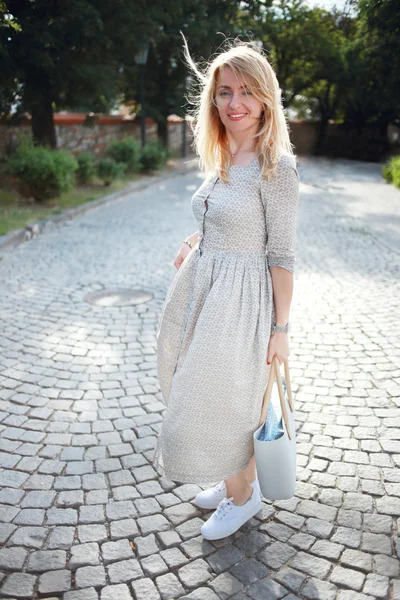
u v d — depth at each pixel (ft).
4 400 10.41
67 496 7.67
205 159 6.59
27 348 12.92
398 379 11.32
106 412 10.09
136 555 6.57
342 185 53.11
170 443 6.29
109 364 12.18
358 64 84.84
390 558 6.43
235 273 5.92
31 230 26.66
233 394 5.95
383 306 16.11
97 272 20.13
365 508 7.35
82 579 6.19
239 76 5.57
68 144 55.77
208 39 59.21
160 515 7.30
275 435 6.27
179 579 6.18
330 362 12.22
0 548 6.64
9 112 39.86
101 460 8.57
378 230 29.25
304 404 10.30
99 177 44.80
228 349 5.87
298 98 106.63
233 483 6.83
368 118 96.63
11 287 17.88
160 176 55.83
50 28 36.35
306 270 20.44
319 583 6.08
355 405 10.25
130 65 55.98
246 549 6.63
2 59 35.35
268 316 6.03
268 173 5.53
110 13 40.91
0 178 39.99
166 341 6.69
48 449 8.84
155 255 23.06
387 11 58.39
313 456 8.61
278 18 83.41
